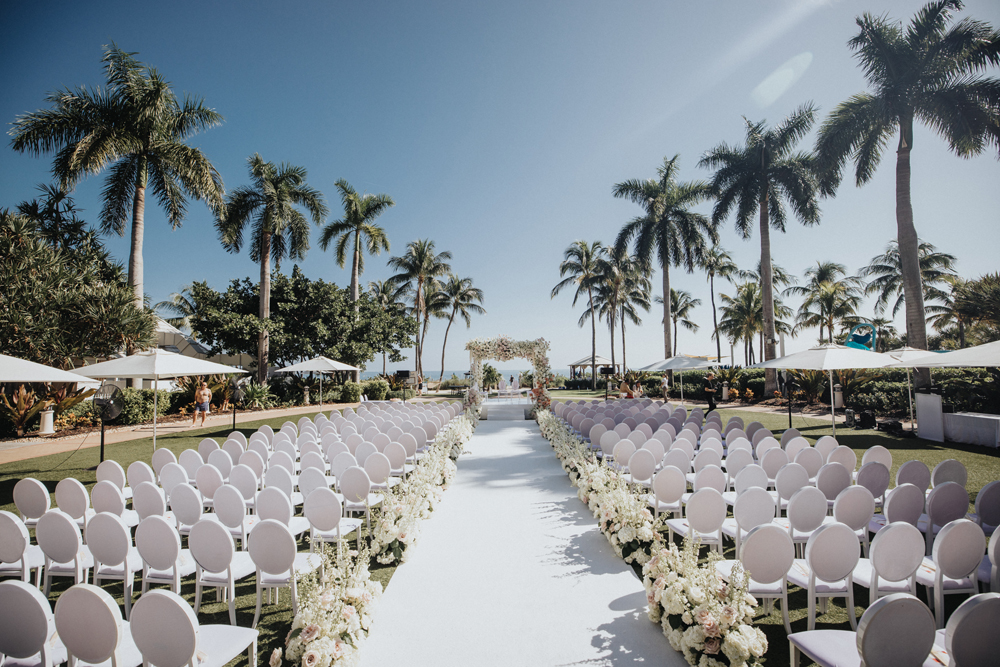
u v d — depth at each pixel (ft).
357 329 88.07
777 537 9.30
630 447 20.22
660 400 79.00
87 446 35.78
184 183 57.21
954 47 44.75
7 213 45.21
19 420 40.24
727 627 8.66
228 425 48.11
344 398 81.51
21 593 6.91
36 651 7.19
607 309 126.82
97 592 6.66
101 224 54.54
